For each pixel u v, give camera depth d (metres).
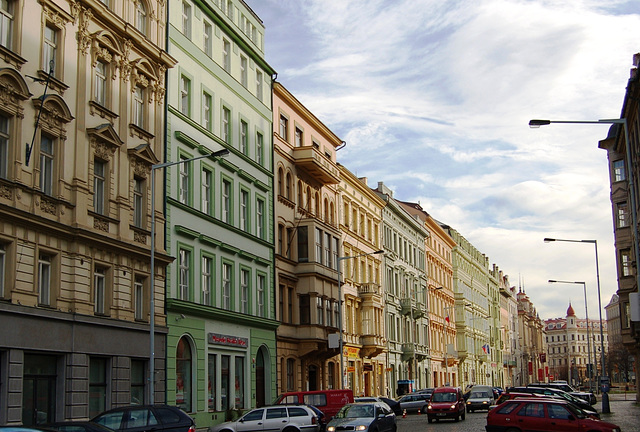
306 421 32.28
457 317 114.94
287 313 52.00
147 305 34.59
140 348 33.59
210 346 40.56
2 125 26.59
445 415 46.16
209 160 42.50
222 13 45.34
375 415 31.75
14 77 26.73
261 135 50.62
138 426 22.58
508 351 167.50
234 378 43.34
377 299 69.44
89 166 30.95
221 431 32.53
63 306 28.67
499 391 84.31
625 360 150.38
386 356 74.69
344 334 61.97
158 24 38.06
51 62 27.98
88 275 30.23
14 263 26.12
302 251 54.34
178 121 39.34
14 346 25.75
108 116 32.81
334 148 66.31
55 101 28.88
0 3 26.86
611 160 63.62
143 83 36.12
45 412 27.73
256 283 47.62
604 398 53.31
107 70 33.25
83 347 29.47
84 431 18.88
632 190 33.38
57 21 29.70
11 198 26.19
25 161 27.11
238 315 43.66
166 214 37.19
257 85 51.06
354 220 69.44
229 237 44.16
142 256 34.31
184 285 39.00
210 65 43.62
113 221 32.34
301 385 52.75
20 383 25.95
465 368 116.69
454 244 116.12
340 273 54.97
